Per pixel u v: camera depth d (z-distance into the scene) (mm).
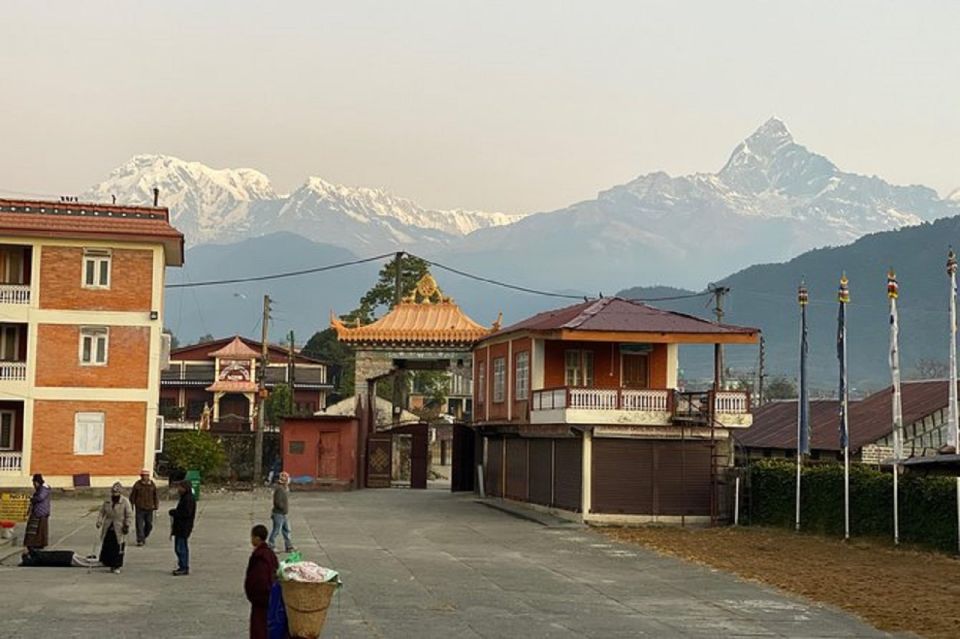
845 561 30141
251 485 55156
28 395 45875
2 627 18141
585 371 44344
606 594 23953
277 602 15727
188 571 24922
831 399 60500
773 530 38281
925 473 35562
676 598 23609
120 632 18016
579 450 40656
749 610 22188
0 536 29547
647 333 41531
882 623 20969
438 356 56906
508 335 47625
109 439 46438
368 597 22578
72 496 45625
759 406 64375
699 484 40688
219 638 17703
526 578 26094
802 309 38625
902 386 55844
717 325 42906
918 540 32781
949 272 36000
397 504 47094
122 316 46844
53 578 23875
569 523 39562
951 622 21078
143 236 46719
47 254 46438
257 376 99688
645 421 40062
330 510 43375
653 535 36656
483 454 53875
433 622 19922
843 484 35938
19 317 46094
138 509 30281
